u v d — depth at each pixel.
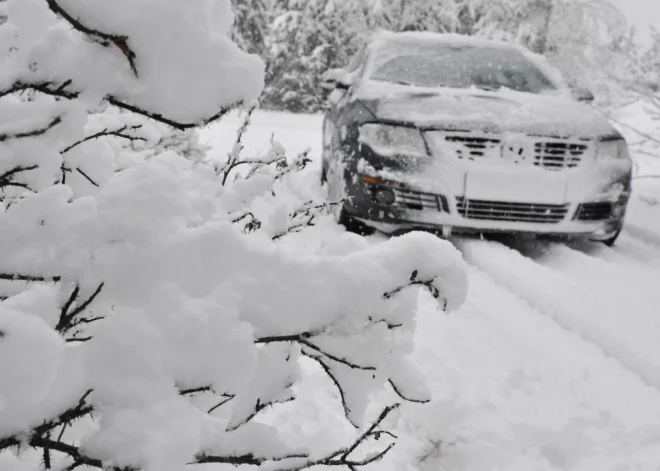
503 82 4.96
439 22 15.21
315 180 5.91
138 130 1.86
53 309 0.83
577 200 3.87
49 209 0.88
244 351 0.83
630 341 2.54
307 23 21.45
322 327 0.96
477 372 2.37
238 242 0.92
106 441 0.74
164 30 0.76
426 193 3.84
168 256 0.87
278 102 22.20
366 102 4.37
